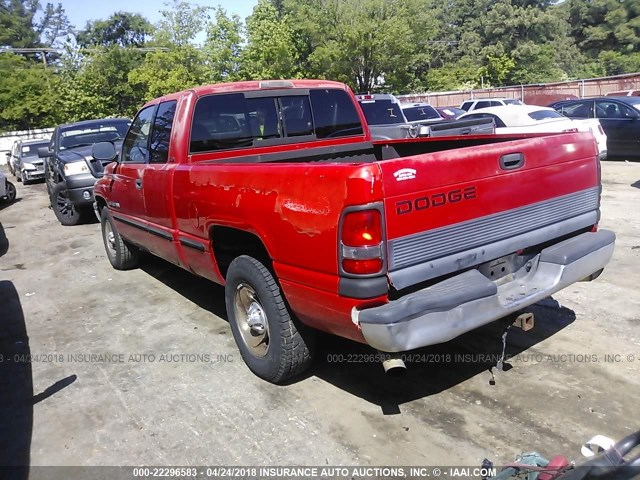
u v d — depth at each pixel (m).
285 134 5.02
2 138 30.89
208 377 4.15
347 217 2.90
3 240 9.88
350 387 3.86
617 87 27.72
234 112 4.75
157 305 5.77
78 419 3.72
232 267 4.00
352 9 35.03
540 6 68.19
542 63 52.12
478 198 3.24
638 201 9.04
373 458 3.11
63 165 10.09
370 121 12.59
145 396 3.95
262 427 3.47
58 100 33.12
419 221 3.01
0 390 4.20
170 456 3.26
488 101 21.17
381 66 36.16
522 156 3.45
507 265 3.61
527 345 4.25
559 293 5.25
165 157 4.88
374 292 2.91
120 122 11.91
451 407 3.53
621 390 3.56
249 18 33.12
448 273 3.19
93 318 5.55
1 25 74.62
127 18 65.94
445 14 65.44
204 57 31.17
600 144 12.52
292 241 3.28
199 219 4.25
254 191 3.54
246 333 4.13
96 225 10.46
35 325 5.49
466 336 4.46
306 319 3.45
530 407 3.46
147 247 5.73
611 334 4.34
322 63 35.12
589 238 3.86
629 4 62.25
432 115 15.94
